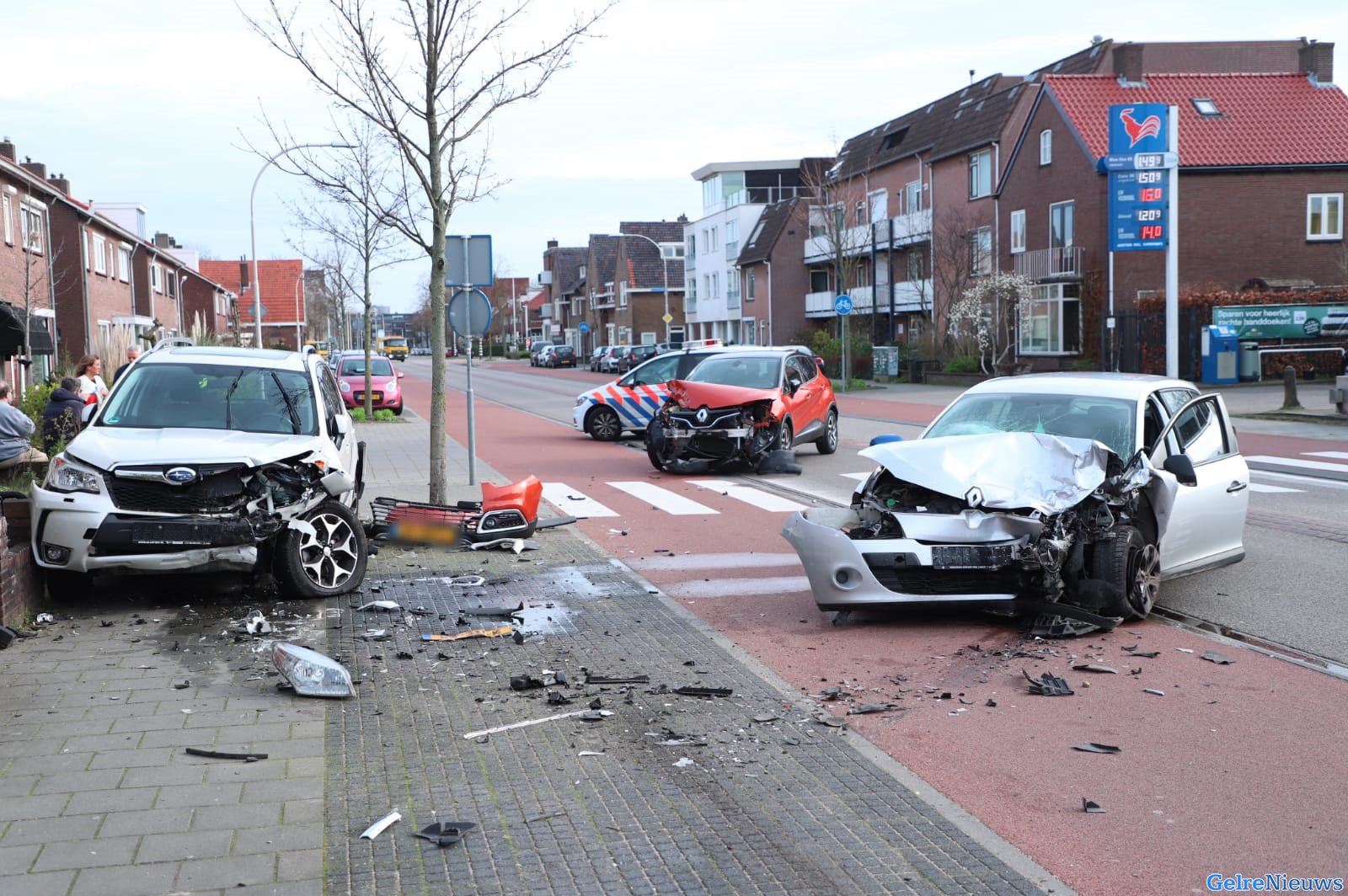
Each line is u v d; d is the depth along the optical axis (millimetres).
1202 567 8539
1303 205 38438
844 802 4676
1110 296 37750
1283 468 16172
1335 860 4137
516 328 139125
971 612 7996
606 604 8336
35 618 7684
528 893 3885
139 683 6266
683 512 13133
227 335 54281
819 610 8164
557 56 11836
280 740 5355
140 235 53500
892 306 49844
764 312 67062
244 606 8180
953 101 52531
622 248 90875
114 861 4078
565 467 18203
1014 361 42062
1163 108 24297
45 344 23141
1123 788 4820
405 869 4051
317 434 8875
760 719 5727
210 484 7973
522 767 5051
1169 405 8812
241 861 4090
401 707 5922
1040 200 41531
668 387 17188
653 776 4949
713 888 3918
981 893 3879
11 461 11594
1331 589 8578
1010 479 7531
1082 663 6688
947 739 5457
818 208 56781
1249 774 4961
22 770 4957
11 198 28516
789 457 16812
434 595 8625
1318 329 32750
